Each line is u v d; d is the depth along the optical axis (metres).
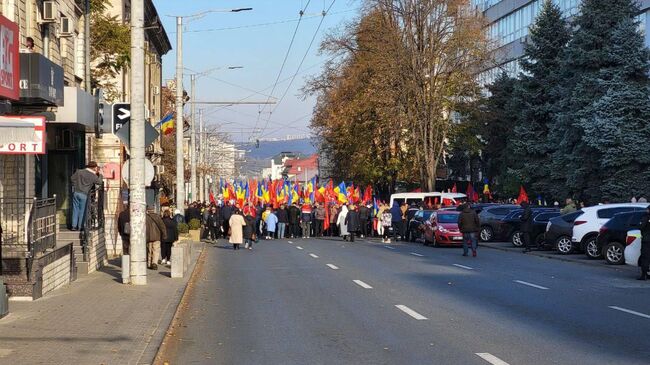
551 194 44.81
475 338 10.99
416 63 49.50
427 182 50.41
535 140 46.22
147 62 48.28
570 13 54.41
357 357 9.80
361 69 51.88
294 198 52.12
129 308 13.87
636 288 17.41
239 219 33.59
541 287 17.59
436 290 17.05
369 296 16.11
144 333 11.20
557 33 46.09
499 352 9.93
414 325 12.24
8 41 14.16
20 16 18.56
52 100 16.84
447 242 33.62
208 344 10.92
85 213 20.61
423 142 50.19
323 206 48.84
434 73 50.34
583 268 22.77
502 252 30.55
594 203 39.62
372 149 54.22
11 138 12.24
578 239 25.92
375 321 12.73
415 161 51.91
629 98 36.88
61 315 12.98
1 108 16.11
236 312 14.11
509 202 48.25
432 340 10.88
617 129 36.59
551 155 44.41
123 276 18.11
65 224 24.25
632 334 11.25
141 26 17.62
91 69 30.50
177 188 32.94
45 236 15.94
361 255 28.77
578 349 10.09
